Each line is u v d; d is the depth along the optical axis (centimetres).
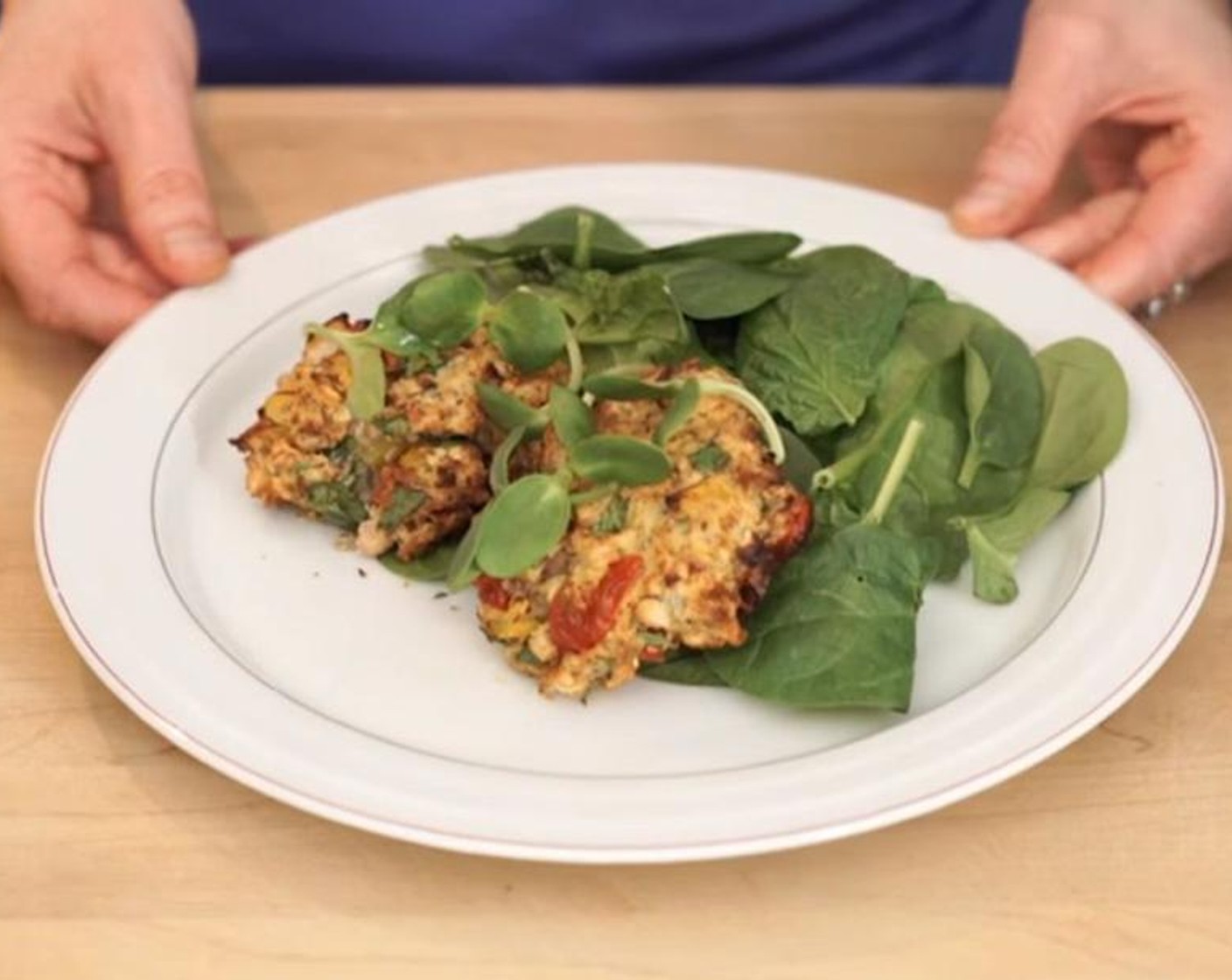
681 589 43
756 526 43
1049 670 42
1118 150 62
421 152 65
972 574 46
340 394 48
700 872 40
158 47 57
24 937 39
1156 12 58
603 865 40
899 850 41
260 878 40
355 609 46
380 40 72
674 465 44
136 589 44
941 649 44
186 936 39
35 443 52
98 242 57
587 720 43
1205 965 38
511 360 48
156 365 52
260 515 49
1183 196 56
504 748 42
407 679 44
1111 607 43
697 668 44
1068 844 41
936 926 39
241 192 63
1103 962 38
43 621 46
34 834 41
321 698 43
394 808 39
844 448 49
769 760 41
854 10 74
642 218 57
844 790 39
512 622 43
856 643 42
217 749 40
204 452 50
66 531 46
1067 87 57
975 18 76
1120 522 46
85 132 58
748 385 50
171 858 41
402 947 39
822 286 51
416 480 47
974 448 48
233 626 45
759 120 66
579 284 51
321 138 65
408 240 56
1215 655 45
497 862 40
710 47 73
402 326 48
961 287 54
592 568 43
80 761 43
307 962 38
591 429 44
